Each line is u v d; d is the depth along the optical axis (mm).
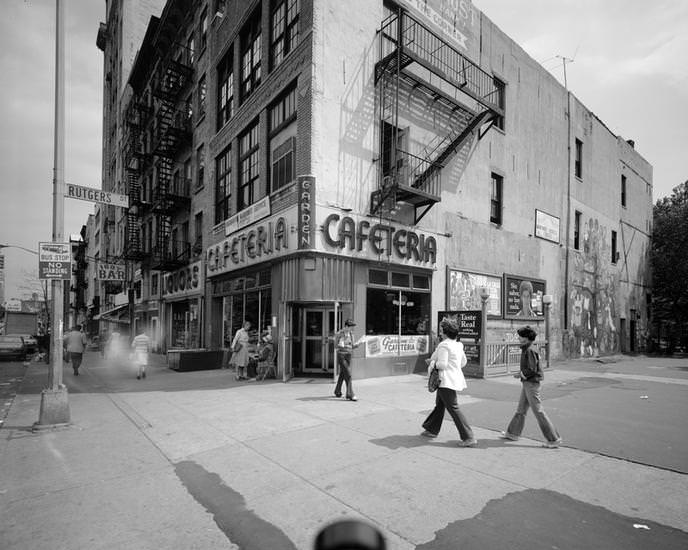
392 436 6391
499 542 3541
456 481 4734
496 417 7594
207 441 6305
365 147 12859
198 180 20719
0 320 63250
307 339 13266
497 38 18344
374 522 3889
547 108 21141
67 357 19641
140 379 13180
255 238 13875
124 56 37406
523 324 18297
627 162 29156
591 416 7711
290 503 4297
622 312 27438
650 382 12375
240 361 12453
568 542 3539
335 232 11891
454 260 15477
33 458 5699
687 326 33062
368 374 12406
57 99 7703
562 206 21781
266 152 14109
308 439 6281
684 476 4895
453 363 6055
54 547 3602
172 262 20812
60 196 7641
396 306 13461
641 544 3516
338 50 12336
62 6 7730
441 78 14742
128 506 4305
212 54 18984
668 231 32438
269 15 14391
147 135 28703
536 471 5016
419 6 14844
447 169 15477
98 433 6820
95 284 50938
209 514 4121
